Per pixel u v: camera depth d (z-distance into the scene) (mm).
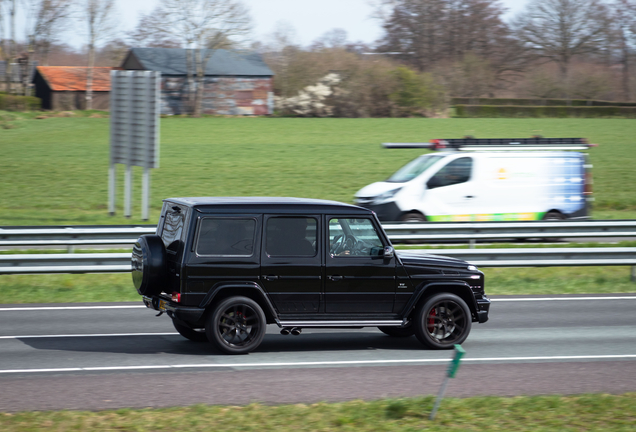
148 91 36781
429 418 9789
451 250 23000
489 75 133875
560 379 12383
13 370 12547
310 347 15062
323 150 72312
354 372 12695
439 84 118000
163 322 17375
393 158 66625
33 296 20297
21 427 9125
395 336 16484
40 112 103875
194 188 49969
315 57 120188
